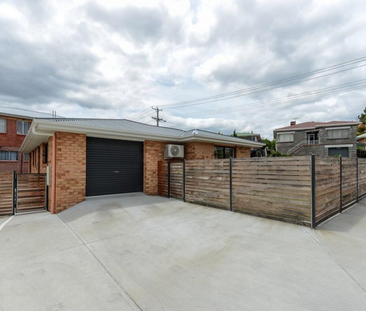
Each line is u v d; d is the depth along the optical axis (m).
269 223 4.84
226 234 4.26
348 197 6.57
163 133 9.72
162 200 7.59
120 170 8.28
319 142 26.22
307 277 2.62
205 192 6.73
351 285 2.43
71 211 6.18
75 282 2.65
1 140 16.75
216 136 9.85
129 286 2.56
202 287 2.49
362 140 31.12
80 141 6.99
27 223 5.34
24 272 2.90
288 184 4.84
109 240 4.05
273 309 2.06
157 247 3.70
